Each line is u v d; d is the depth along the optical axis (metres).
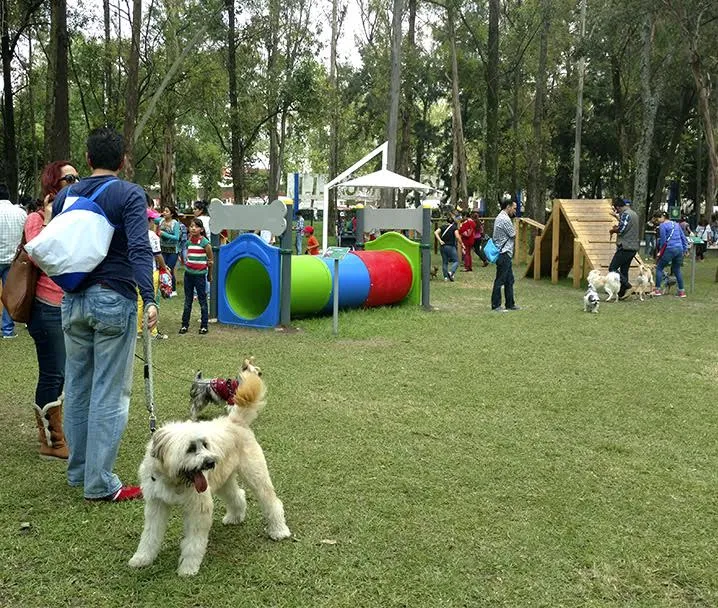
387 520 4.19
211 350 9.04
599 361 8.76
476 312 12.91
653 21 27.25
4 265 8.47
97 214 4.05
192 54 24.95
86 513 4.16
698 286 18.20
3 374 7.26
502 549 3.87
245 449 3.83
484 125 44.59
